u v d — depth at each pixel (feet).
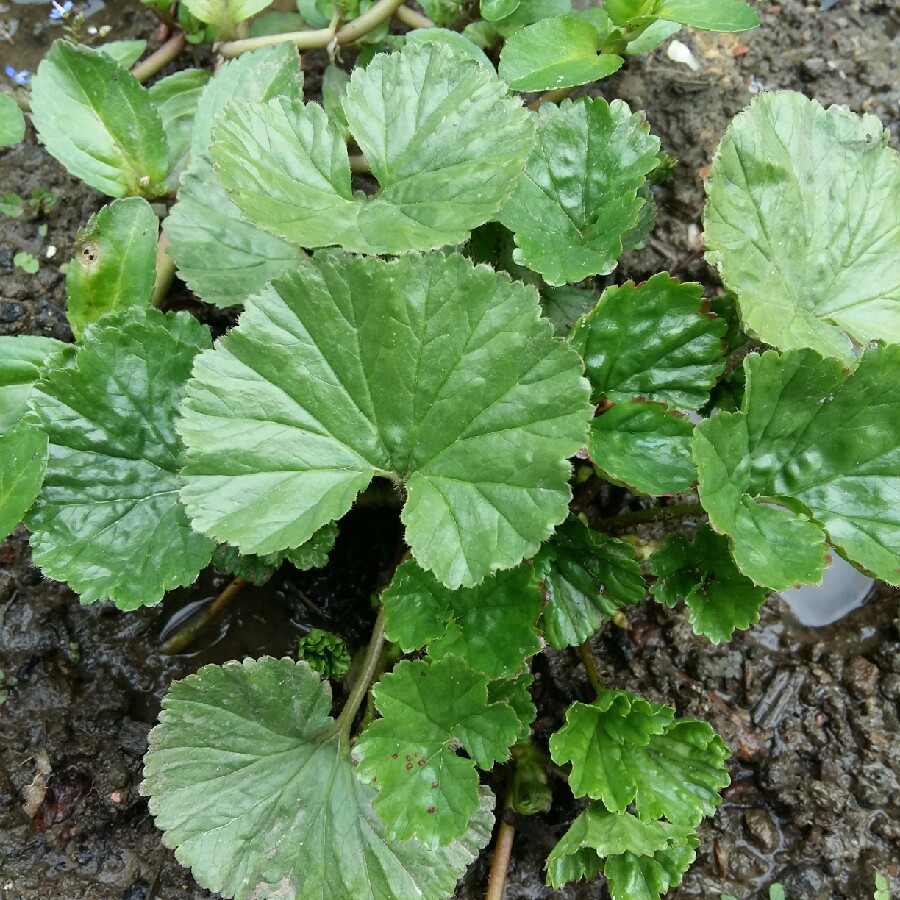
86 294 0.58
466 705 0.47
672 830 0.50
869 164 0.58
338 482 0.46
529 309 0.44
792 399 0.47
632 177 0.54
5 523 0.48
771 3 0.78
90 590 0.50
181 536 0.52
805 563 0.46
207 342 0.55
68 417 0.51
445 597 0.49
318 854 0.50
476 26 0.68
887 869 0.59
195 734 0.49
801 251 0.55
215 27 0.68
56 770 0.59
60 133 0.60
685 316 0.51
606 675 0.63
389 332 0.45
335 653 0.58
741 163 0.54
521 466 0.43
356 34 0.68
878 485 0.49
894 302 0.57
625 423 0.51
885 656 0.64
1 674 0.60
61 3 0.74
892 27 0.78
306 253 0.59
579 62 0.58
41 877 0.57
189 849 0.48
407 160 0.51
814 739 0.62
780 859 0.60
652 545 0.63
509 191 0.48
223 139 0.48
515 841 0.59
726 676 0.64
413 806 0.45
